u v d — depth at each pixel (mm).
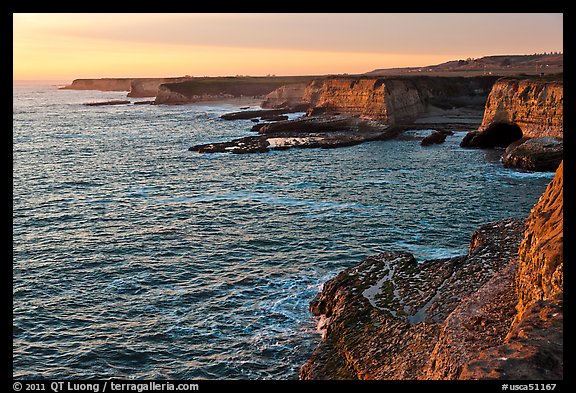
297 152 76875
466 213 40562
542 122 66688
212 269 29438
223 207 43625
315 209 42625
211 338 21922
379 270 24500
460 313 16297
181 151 78875
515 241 24688
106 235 35750
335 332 20250
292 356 20469
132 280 27891
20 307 24578
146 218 40312
